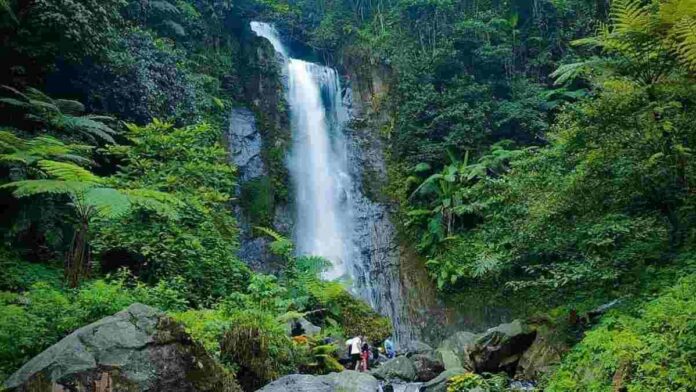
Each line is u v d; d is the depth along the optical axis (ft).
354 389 21.98
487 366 32.27
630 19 23.56
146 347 16.31
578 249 25.67
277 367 24.59
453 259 57.93
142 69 43.52
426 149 68.18
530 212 28.02
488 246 39.93
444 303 57.82
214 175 41.39
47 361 15.16
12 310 18.10
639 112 24.09
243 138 64.08
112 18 41.01
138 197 25.02
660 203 24.63
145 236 30.37
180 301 25.23
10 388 14.71
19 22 33.30
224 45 68.39
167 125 38.34
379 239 67.21
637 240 24.77
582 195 25.59
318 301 44.78
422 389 28.14
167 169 36.99
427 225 64.59
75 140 34.88
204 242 34.58
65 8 34.71
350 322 46.52
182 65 51.57
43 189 22.72
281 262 57.26
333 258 65.10
